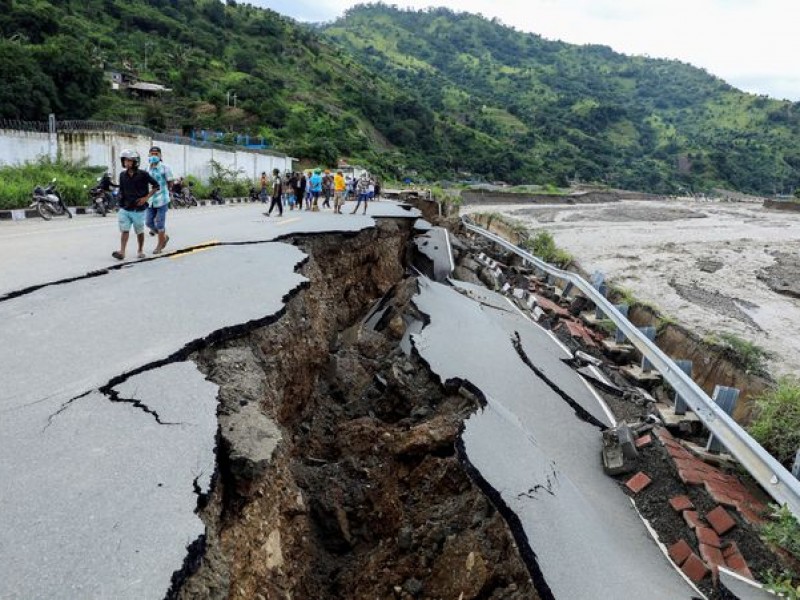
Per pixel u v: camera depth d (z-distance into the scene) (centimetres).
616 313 1360
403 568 559
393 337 1159
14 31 4994
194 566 319
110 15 7550
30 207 1739
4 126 2284
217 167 3375
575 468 694
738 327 1600
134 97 5631
